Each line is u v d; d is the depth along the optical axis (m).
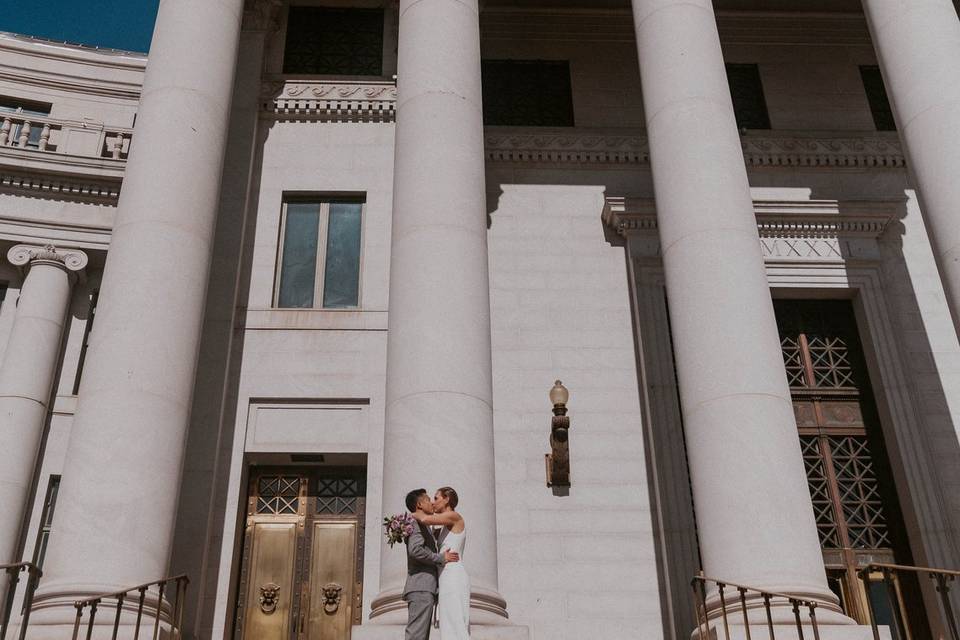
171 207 12.20
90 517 10.12
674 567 13.72
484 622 9.42
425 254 11.50
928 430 15.08
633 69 18.70
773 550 9.80
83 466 10.43
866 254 16.50
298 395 14.70
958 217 11.77
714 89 12.95
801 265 16.27
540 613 13.58
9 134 17.53
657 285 16.03
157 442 10.77
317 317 15.34
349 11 18.73
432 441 10.26
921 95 12.66
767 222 16.56
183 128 12.91
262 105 17.19
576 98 18.28
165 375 11.17
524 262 16.39
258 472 14.62
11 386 14.92
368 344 15.18
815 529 10.11
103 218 16.73
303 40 18.39
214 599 13.15
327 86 17.38
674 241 11.93
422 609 8.00
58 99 20.59
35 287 15.86
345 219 16.66
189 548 13.08
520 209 16.89
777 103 18.38
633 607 13.66
